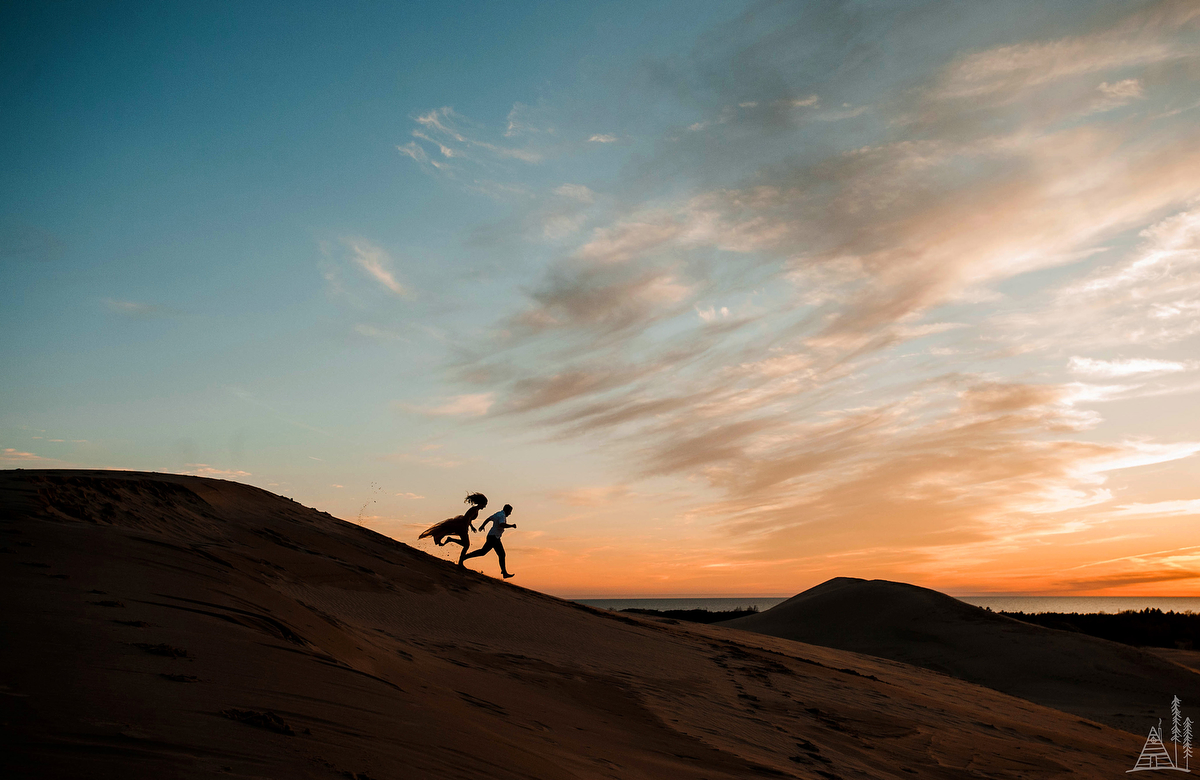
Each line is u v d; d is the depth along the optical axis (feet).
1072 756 47.39
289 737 10.44
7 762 7.16
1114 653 114.83
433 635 38.24
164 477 46.55
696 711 35.47
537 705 27.50
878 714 47.52
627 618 67.51
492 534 59.67
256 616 19.51
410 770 10.81
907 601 145.28
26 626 12.98
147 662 12.40
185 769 8.05
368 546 54.19
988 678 108.58
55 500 30.48
